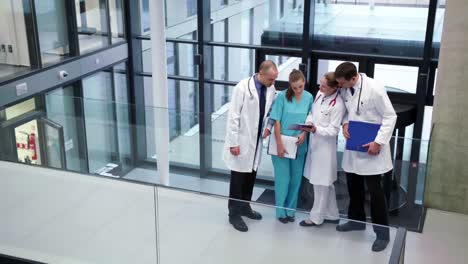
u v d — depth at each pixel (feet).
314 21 27.43
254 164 19.10
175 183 25.02
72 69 30.68
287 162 18.60
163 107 25.18
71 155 26.13
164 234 18.22
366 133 17.44
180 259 18.25
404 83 26.55
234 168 19.13
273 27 28.12
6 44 29.04
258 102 18.37
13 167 20.34
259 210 16.90
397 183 20.49
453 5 20.30
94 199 19.07
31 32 28.81
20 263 19.49
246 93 18.31
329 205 18.61
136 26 33.60
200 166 24.59
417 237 20.61
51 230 19.88
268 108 18.45
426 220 21.77
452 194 22.27
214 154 24.16
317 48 27.89
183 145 24.67
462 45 20.57
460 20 20.35
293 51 28.02
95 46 32.14
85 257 19.27
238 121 18.58
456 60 20.80
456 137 21.58
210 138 23.99
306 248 16.48
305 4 26.43
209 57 29.99
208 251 17.75
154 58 25.99
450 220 21.79
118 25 33.17
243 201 17.02
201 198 17.49
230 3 28.63
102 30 32.35
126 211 18.62
